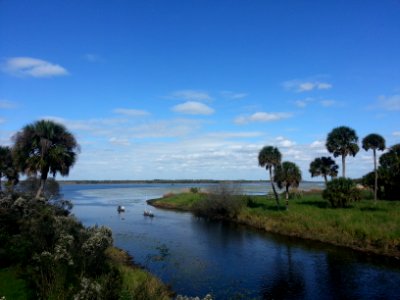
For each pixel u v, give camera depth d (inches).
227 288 903.1
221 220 2190.0
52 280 568.7
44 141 1115.9
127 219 2228.1
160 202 3390.7
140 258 1186.0
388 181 2309.3
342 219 1605.6
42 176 1174.3
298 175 2012.8
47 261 613.6
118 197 4685.0
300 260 1184.8
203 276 998.4
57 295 537.3
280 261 1170.6
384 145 2069.4
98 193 5974.4
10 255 677.3
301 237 1569.9
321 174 2763.3
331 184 1962.4
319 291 885.8
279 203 2349.9
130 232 1715.1
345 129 2325.3
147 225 1967.3
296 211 1931.6
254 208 2258.9
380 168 2416.3
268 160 2143.2
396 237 1307.8
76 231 849.5
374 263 1136.8
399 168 2279.8
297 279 979.9
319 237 1510.8
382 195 2364.7
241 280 969.5
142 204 3449.8
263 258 1211.2
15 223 810.2
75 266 657.6
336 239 1441.9
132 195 5226.4
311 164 2787.9
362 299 832.3
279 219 1854.1
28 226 781.9
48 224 775.7
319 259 1197.7
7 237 729.6
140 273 866.1
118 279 645.3
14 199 976.9
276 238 1567.4
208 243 1459.2
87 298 516.1
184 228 1863.9
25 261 672.4
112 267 760.3
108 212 2645.2
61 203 1309.1
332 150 2370.8
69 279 609.0
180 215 2475.4
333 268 1087.6
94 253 711.1
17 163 1155.3
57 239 718.5
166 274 1007.0
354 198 1931.6
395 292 876.0
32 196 1096.2
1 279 611.8
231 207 2247.8
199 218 2293.3
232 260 1182.3
